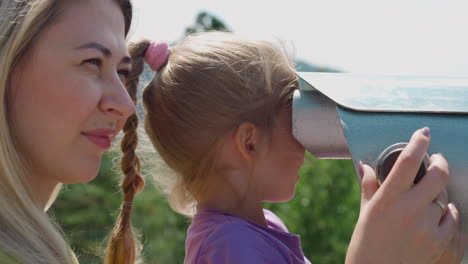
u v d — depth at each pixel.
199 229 1.61
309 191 3.87
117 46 1.31
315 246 3.75
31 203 1.24
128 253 1.63
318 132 1.37
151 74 1.78
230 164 1.65
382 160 1.17
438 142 1.18
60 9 1.24
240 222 1.55
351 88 1.24
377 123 1.19
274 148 1.64
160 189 1.87
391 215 1.18
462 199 1.18
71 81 1.24
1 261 1.13
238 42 1.70
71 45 1.24
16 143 1.24
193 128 1.66
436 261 1.20
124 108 1.31
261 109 1.63
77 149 1.27
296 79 1.68
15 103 1.23
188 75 1.67
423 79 1.30
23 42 1.21
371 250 1.19
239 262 1.46
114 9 1.33
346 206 3.85
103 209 4.27
